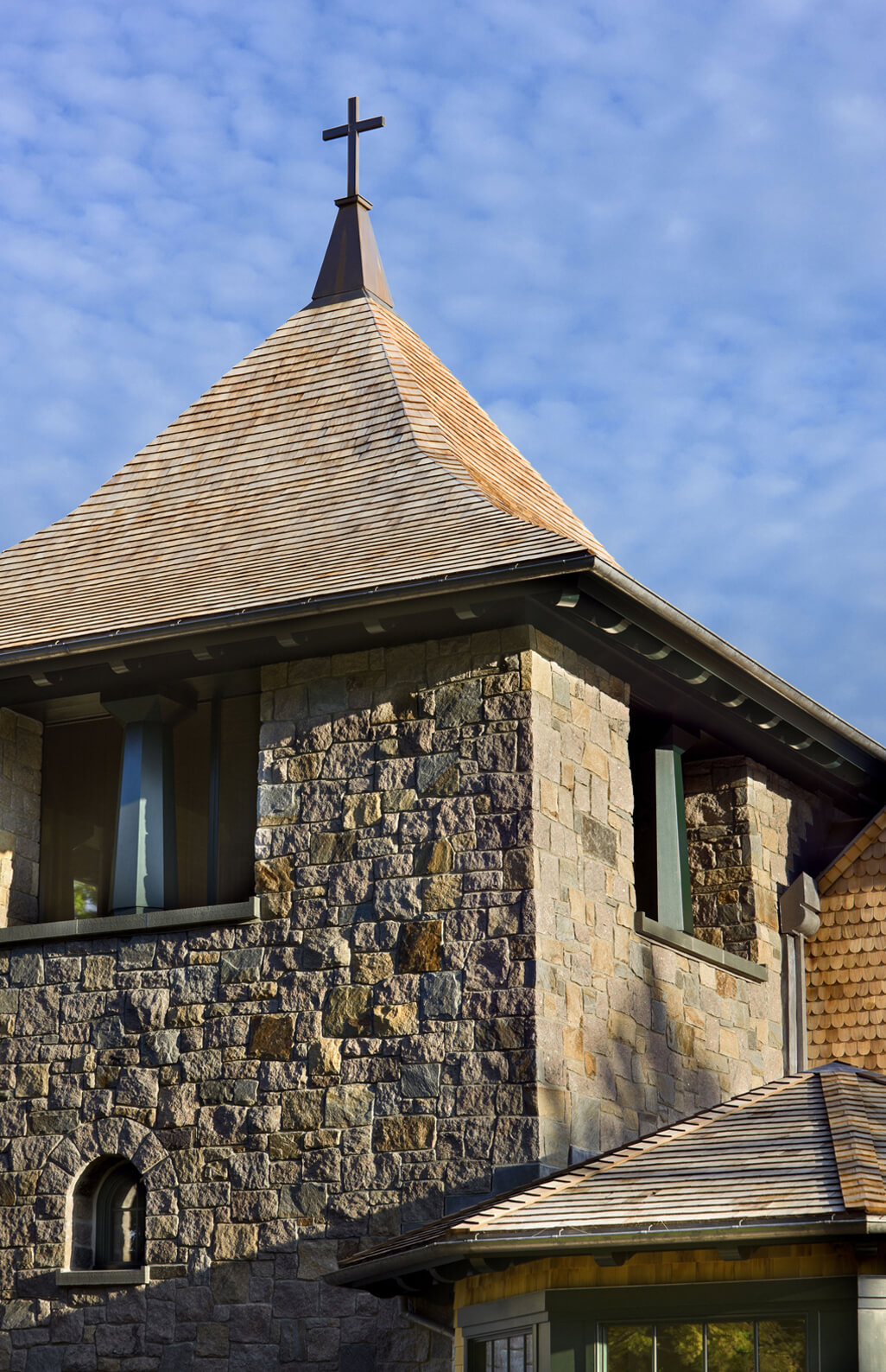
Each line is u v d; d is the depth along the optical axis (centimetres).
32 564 1825
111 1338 1519
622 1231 1169
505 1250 1201
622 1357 1202
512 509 1728
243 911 1561
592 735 1600
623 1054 1553
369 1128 1477
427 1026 1480
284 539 1683
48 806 1762
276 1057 1525
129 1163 1569
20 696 1698
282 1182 1495
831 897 1909
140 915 1596
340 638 1562
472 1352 1304
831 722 1794
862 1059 1830
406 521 1636
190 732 1711
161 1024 1574
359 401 1856
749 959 1820
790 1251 1169
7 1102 1608
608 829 1598
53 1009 1617
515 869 1484
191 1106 1544
